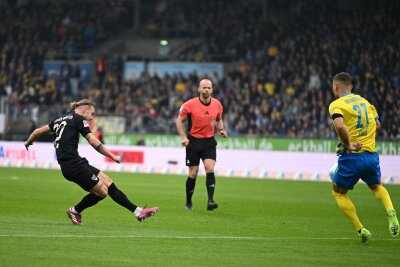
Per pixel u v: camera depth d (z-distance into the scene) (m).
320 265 25.06
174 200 50.25
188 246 28.44
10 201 46.75
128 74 118.25
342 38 106.25
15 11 132.38
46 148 90.94
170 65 116.56
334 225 37.28
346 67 100.62
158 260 25.11
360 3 113.81
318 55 104.94
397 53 100.00
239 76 107.62
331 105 30.67
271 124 95.38
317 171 78.81
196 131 43.19
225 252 27.25
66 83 115.00
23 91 115.50
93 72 120.25
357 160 30.50
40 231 31.61
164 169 85.56
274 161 81.00
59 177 72.06
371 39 104.38
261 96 101.19
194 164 43.50
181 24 127.12
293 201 51.50
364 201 52.53
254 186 66.75
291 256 26.75
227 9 123.56
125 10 133.25
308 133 92.56
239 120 98.12
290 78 103.38
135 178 74.00
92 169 33.56
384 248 29.22
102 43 129.00
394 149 78.44
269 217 40.62
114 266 23.84
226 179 76.69
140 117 98.88
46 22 129.62
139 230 33.06
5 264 23.64
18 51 123.50
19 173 77.62
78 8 132.12
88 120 33.47
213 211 43.34
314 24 111.88
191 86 107.81
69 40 125.44
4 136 100.50
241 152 82.75
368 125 30.75
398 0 107.12
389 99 89.56
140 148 87.00
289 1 121.00
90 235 30.75
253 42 114.88
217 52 117.75
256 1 125.25
